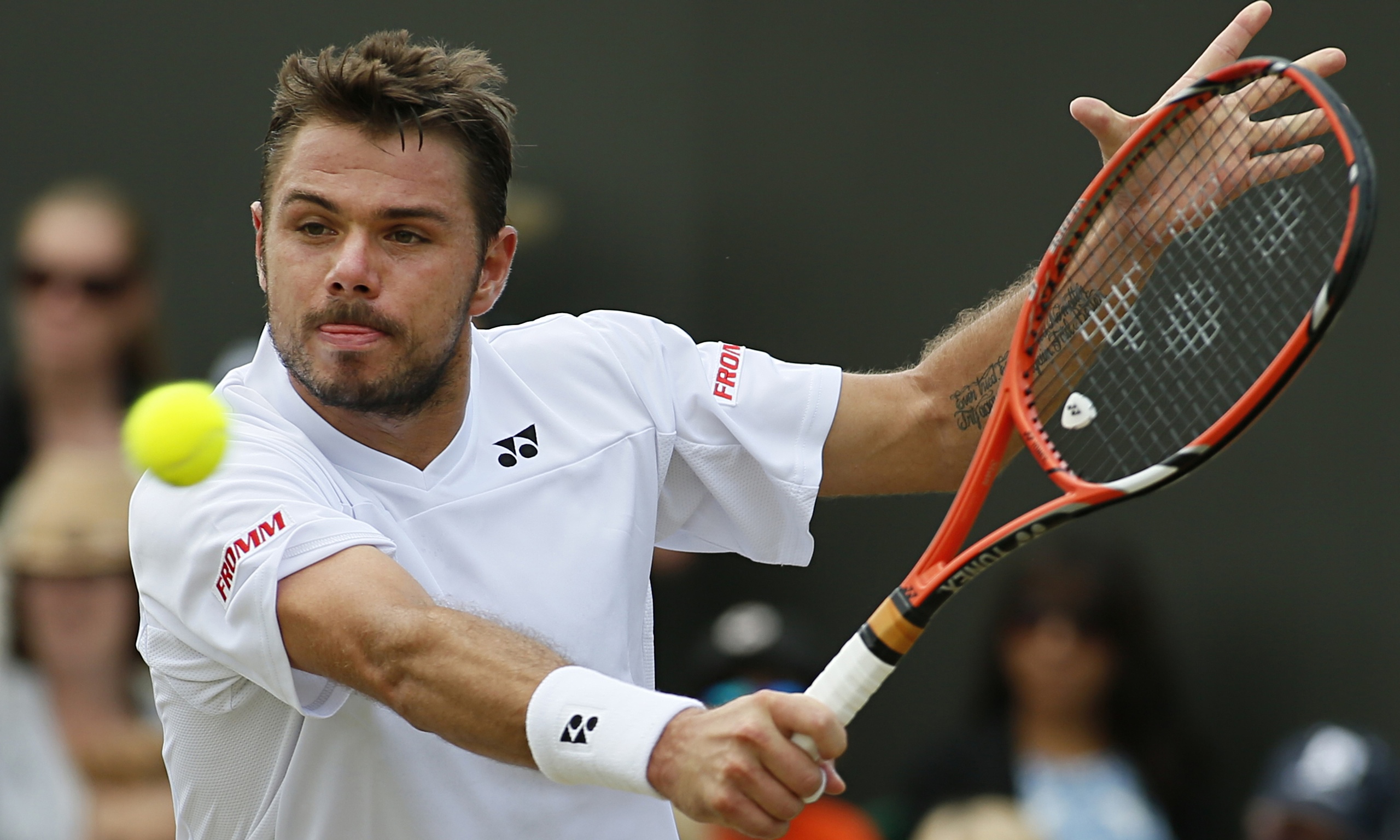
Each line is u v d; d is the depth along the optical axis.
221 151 24.09
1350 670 24.66
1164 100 11.35
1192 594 24.89
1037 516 9.75
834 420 12.89
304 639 9.84
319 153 10.85
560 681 9.13
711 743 8.66
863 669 9.84
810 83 25.77
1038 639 21.50
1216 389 19.27
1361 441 24.81
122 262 21.14
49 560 18.19
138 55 23.94
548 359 12.41
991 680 21.78
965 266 25.69
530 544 11.65
